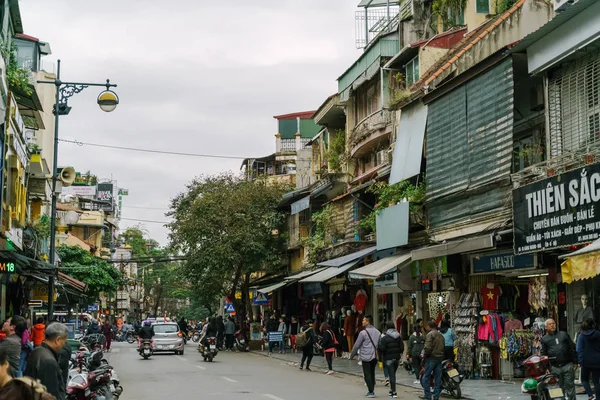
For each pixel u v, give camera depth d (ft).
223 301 225.35
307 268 135.44
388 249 88.89
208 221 144.15
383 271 76.74
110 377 47.14
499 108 62.59
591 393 44.68
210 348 105.50
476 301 69.87
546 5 65.62
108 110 78.28
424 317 86.07
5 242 66.64
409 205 78.13
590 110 53.06
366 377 57.57
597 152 50.39
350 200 113.19
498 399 53.11
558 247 52.54
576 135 54.34
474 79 66.95
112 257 266.98
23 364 43.27
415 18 100.17
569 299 58.70
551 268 60.03
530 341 64.34
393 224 81.66
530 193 56.44
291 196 141.28
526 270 62.39
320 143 143.43
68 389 41.06
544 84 58.13
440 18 96.58
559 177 52.54
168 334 125.70
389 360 57.62
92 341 94.38
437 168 73.82
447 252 65.87
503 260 65.26
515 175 59.52
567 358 43.68
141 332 115.75
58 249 177.68
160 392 60.59
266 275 160.66
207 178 154.71
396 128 96.84
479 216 65.62
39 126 99.55
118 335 227.61
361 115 114.21
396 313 95.96
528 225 56.70
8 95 61.57
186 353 132.87
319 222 121.80
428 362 53.93
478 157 65.92
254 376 77.66
